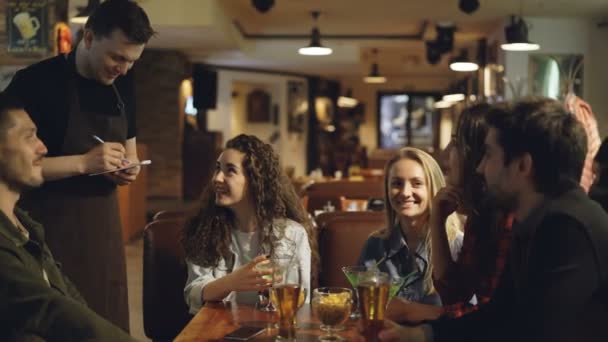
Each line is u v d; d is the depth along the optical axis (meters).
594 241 1.52
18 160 1.98
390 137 19.12
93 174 2.60
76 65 2.74
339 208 5.70
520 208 1.69
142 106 11.43
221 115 13.54
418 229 2.63
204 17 7.91
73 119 2.72
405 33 10.72
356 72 14.95
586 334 1.53
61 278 2.28
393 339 1.81
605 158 2.96
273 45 11.91
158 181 11.61
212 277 2.59
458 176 2.28
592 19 9.00
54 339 1.80
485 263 2.23
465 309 2.30
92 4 6.65
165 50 11.09
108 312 2.81
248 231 2.67
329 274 3.22
